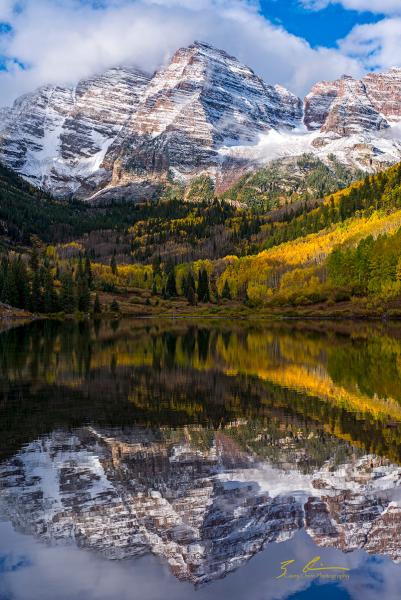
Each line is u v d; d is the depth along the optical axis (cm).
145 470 2025
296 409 3089
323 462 2117
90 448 2303
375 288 15262
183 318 17088
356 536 1509
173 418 2853
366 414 2972
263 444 2373
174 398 3397
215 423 2752
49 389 3703
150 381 4066
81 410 3033
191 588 1270
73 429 2616
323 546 1459
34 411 3006
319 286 17538
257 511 1666
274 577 1316
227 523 1589
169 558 1398
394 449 2297
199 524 1580
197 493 1800
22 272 17088
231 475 1975
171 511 1658
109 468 2050
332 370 4706
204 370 4678
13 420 2794
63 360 5356
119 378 4200
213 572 1338
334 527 1566
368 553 1428
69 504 1708
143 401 3297
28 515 1633
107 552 1434
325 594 1244
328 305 16550
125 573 1338
